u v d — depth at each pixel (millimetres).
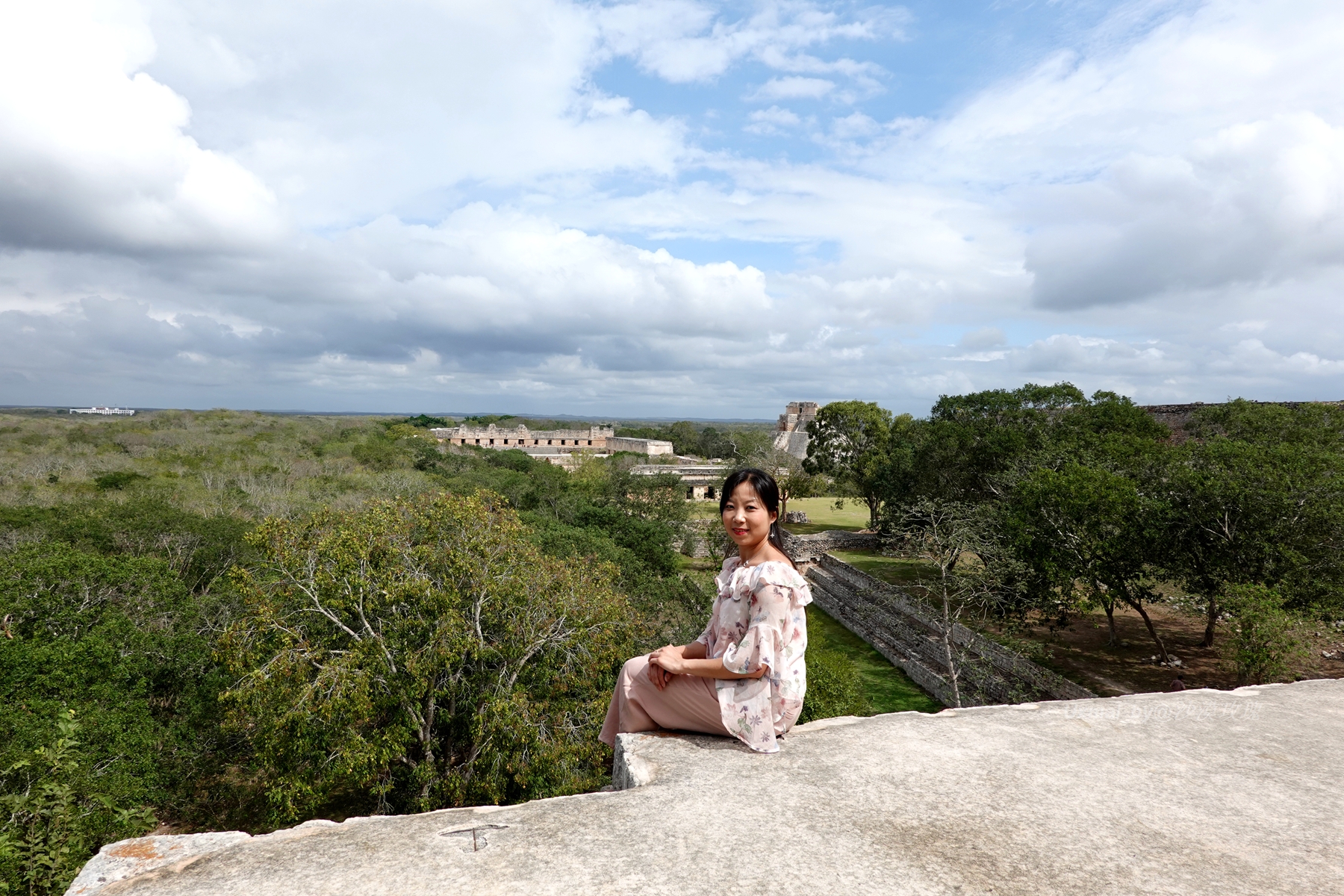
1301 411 25922
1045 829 2383
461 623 13797
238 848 2207
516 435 87438
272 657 13148
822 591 34062
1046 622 20656
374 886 1972
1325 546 14953
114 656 13828
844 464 43781
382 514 15500
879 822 2393
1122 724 3480
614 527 35438
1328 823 2498
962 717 3551
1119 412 27922
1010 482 25469
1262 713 3695
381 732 13195
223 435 65188
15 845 7828
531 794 13633
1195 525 16719
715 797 2539
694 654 3359
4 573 14742
